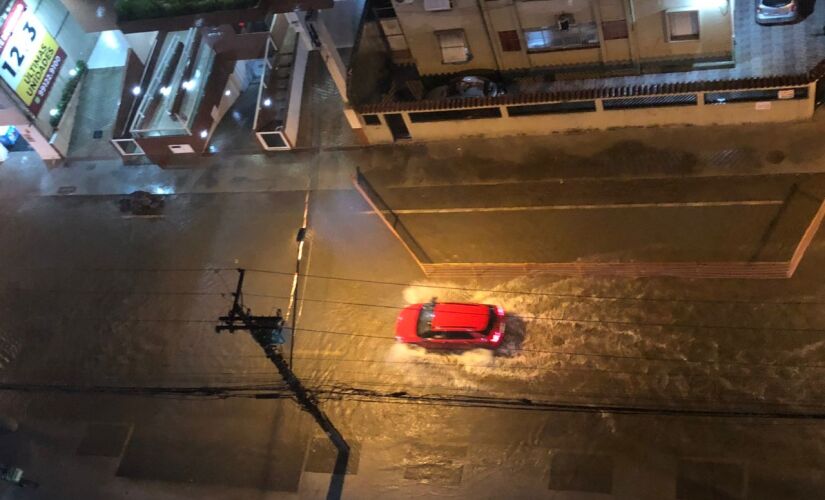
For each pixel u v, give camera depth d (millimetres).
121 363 36219
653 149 35156
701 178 33781
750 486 27078
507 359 31766
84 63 46062
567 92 34656
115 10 36812
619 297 31938
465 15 35594
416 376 32312
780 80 31969
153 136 40625
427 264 34938
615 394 29922
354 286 35219
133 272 39000
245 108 43438
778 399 28344
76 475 33531
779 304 30078
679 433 28531
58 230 41781
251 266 37344
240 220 39156
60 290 39406
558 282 32969
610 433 29219
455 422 30922
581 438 29406
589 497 28281
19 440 34969
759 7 35781
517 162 36875
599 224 33938
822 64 31438
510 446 29938
